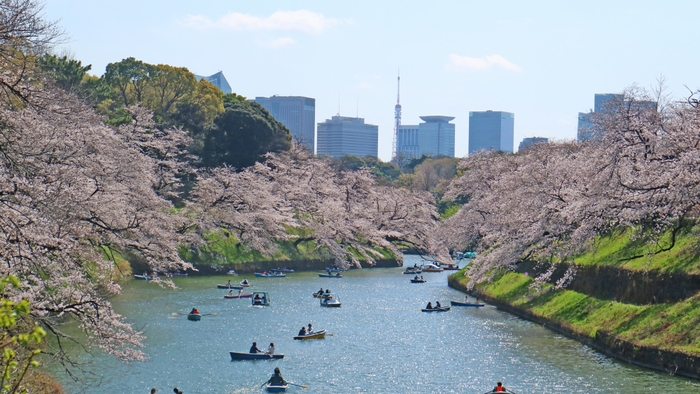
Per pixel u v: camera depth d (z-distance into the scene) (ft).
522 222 221.87
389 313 229.25
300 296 268.62
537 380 137.18
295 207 398.01
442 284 318.24
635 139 160.97
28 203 97.25
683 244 163.43
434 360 159.33
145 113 349.00
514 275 255.91
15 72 107.04
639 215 148.97
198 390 135.03
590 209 163.02
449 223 336.29
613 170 158.40
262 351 164.14
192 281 299.38
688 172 139.54
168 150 361.51
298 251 383.24
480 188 330.13
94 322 103.09
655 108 183.93
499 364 152.46
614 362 146.82
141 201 201.87
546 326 194.39
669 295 153.28
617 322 160.97
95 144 161.89
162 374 144.66
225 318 213.87
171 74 438.81
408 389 136.87
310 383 141.69
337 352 169.68
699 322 136.36
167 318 208.74
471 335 186.50
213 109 447.42
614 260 182.50
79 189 117.39
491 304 246.27
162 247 175.63
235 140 422.00
